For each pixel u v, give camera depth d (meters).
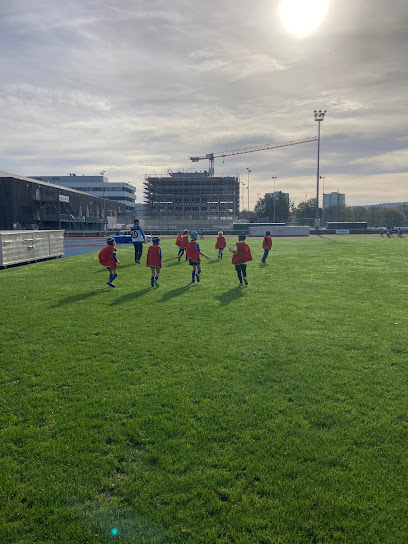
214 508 3.24
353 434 4.22
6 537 2.98
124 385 5.48
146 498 3.35
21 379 5.70
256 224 64.81
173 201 116.06
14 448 4.05
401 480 3.54
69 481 3.57
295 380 5.58
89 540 2.95
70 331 8.02
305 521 3.11
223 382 5.54
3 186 55.03
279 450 3.97
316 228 63.16
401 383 5.46
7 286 13.29
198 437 4.20
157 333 7.87
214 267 18.33
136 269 17.81
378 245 33.09
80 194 77.38
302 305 10.21
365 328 8.06
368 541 2.93
